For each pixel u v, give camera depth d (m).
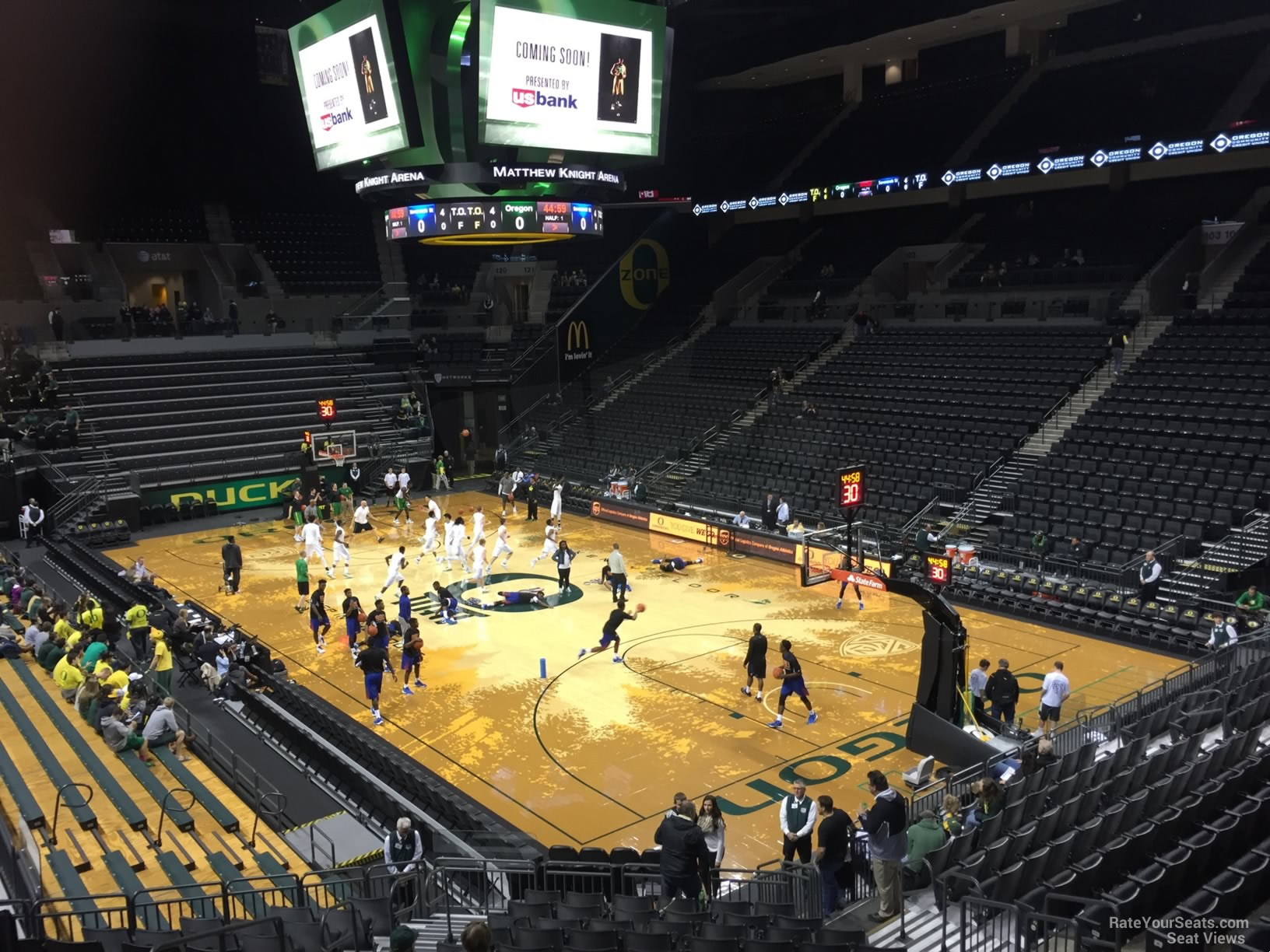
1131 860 10.36
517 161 22.14
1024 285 37.09
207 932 9.26
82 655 19.11
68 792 14.01
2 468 32.97
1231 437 25.69
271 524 35.31
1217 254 33.66
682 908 10.68
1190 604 21.69
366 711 18.88
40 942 8.16
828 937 9.52
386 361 45.03
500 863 12.28
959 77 48.19
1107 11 45.12
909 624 23.02
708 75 49.34
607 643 21.05
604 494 36.00
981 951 9.43
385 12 20.47
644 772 16.19
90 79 44.97
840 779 15.74
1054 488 26.80
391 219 23.89
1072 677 19.64
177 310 42.03
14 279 40.59
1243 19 41.69
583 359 45.53
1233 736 13.36
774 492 32.09
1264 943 7.87
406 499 34.75
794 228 48.88
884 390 35.16
